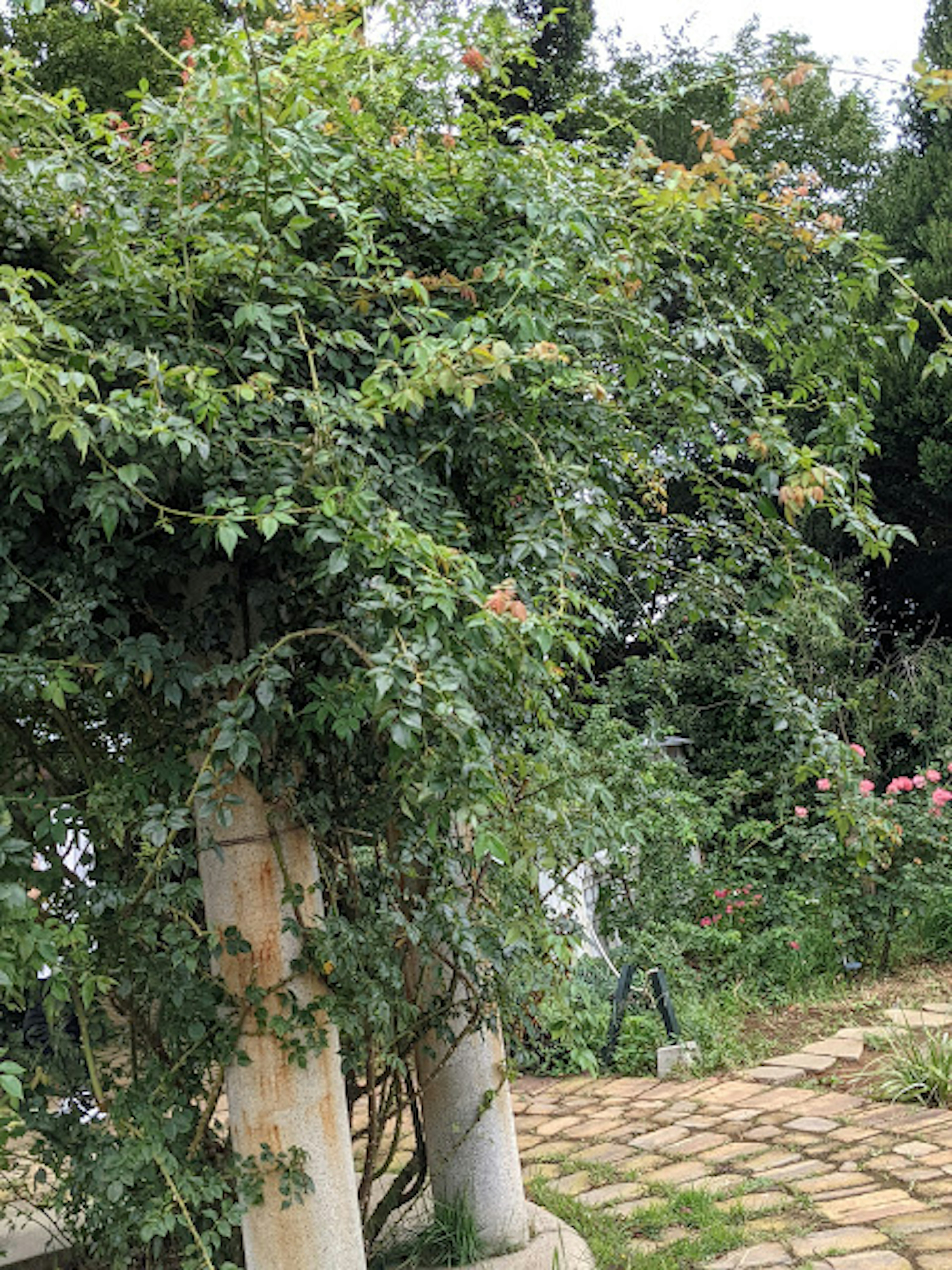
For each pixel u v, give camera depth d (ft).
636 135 9.18
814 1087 16.39
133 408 6.70
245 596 8.25
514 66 32.83
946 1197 11.79
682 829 21.93
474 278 8.54
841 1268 10.39
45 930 6.84
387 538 6.88
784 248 9.63
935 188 37.01
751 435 9.14
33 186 7.54
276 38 8.32
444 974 10.34
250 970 8.43
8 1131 8.44
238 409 7.64
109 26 27.43
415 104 9.44
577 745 10.81
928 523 37.27
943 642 34.37
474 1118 10.53
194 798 8.13
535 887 9.12
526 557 8.92
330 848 9.00
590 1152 14.66
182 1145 8.45
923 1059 16.06
